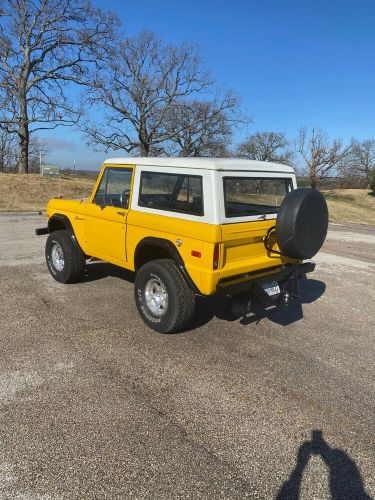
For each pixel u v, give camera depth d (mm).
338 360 4312
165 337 4672
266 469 2748
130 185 5051
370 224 20047
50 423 3096
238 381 3805
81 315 5207
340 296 6578
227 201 4195
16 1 32906
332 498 2547
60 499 2451
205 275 4129
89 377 3758
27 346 4309
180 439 2988
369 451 2959
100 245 5621
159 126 38812
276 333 4953
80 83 35562
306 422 3248
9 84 34094
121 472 2662
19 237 10688
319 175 37125
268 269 4754
